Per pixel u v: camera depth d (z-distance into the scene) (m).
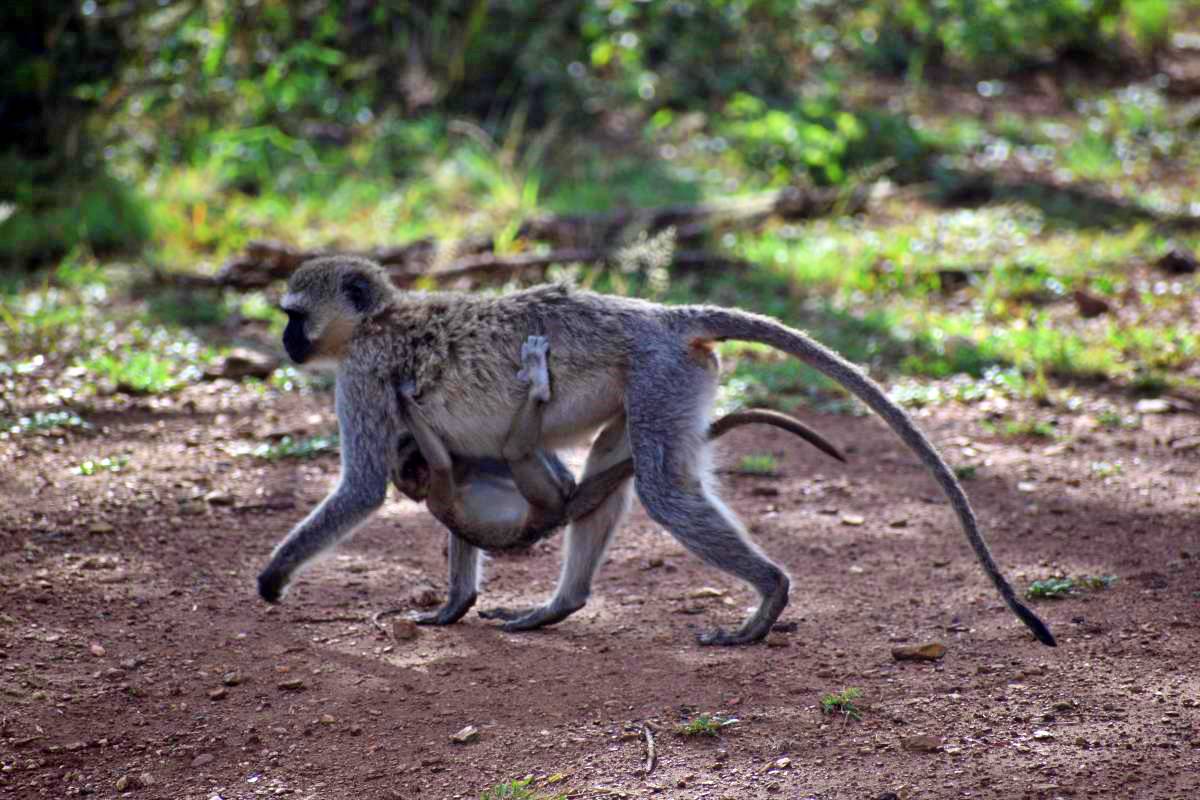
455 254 17.53
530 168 21.61
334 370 8.88
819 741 6.90
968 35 27.58
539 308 8.38
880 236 18.92
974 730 6.95
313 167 20.92
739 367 14.27
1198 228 19.22
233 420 12.62
